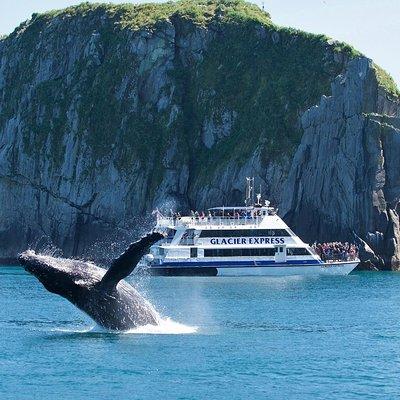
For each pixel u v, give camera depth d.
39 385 162.50
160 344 194.12
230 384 164.12
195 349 191.75
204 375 170.00
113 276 189.88
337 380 167.88
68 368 173.62
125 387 161.50
